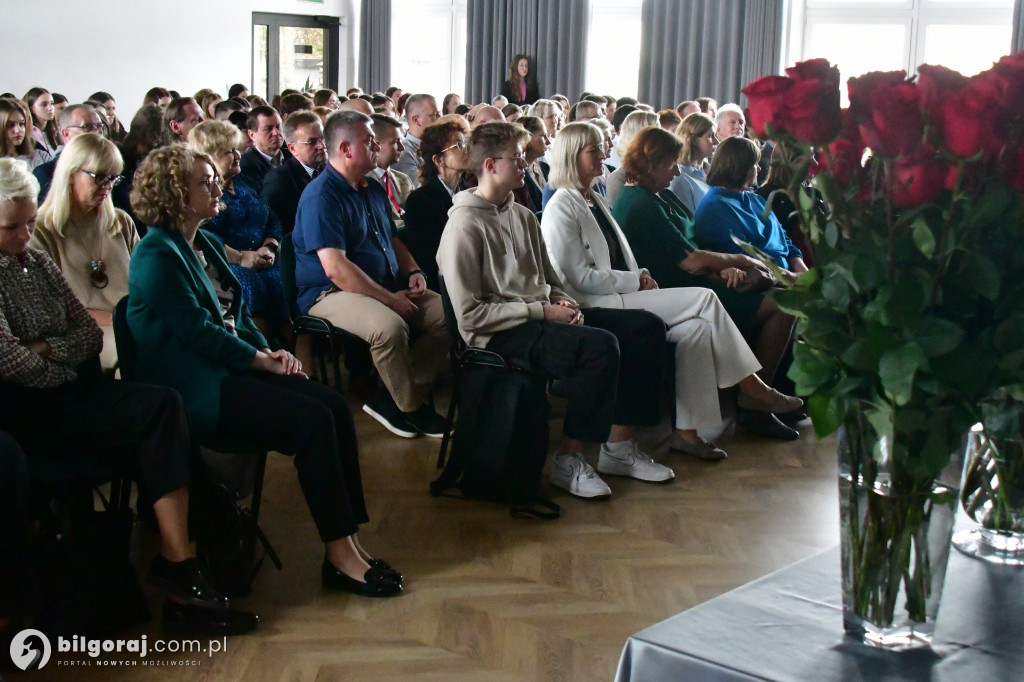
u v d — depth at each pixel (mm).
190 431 2252
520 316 2994
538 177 5191
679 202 4059
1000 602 1238
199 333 2395
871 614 1122
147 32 9852
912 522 1097
